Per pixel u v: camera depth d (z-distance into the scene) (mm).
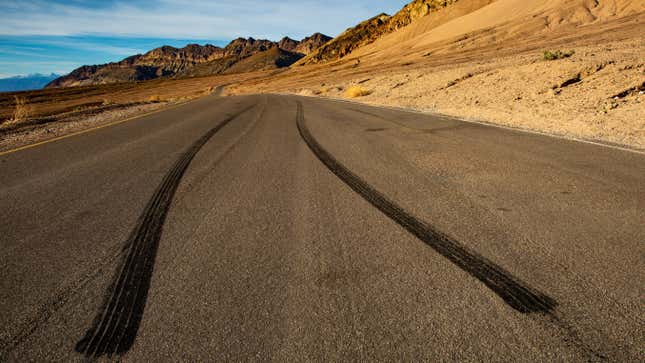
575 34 39125
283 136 7664
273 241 2703
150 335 1740
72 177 4840
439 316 1794
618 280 2037
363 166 4863
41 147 7262
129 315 1896
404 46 99188
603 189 3533
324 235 2777
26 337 1763
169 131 8977
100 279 2270
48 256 2605
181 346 1659
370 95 20641
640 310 1783
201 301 1989
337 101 18531
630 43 18562
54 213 3492
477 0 127062
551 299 1896
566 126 7109
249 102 20312
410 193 3668
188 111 14977
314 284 2111
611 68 10531
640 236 2543
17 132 9992
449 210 3172
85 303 2021
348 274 2205
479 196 3490
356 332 1700
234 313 1874
